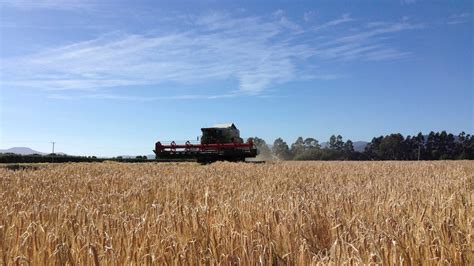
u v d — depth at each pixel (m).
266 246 5.43
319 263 4.95
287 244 5.91
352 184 13.91
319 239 6.68
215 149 38.03
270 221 6.71
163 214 7.10
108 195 10.88
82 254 5.23
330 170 24.97
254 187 12.98
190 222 6.71
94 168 26.20
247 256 5.17
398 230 5.95
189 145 38.94
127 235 5.87
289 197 9.07
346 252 5.05
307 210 7.71
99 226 6.64
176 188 12.29
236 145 37.56
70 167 27.22
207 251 5.43
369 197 9.43
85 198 10.60
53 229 6.21
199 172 21.62
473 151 131.88
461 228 6.29
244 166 29.19
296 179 17.17
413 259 4.95
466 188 12.22
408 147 137.38
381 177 18.11
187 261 5.05
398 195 9.63
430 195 10.04
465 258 5.00
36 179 16.77
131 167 28.03
